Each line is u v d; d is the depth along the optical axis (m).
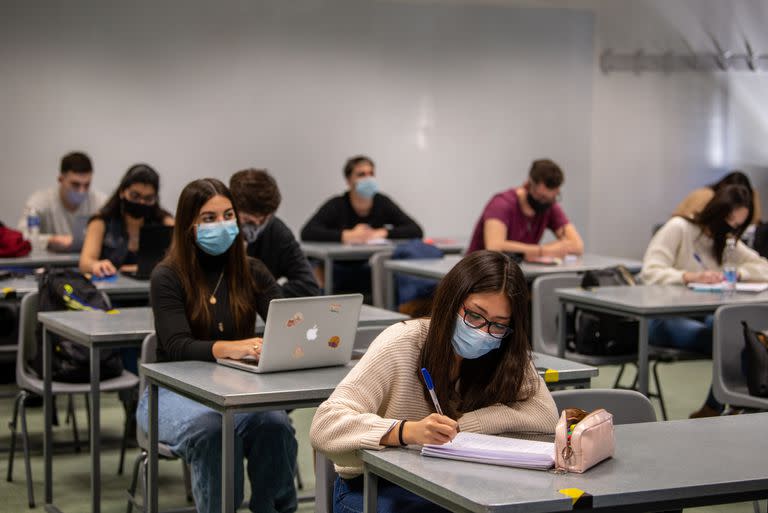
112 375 3.83
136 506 3.11
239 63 7.61
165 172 7.48
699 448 2.02
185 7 7.45
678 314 3.92
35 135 7.16
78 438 4.51
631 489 1.73
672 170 8.98
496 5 8.23
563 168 8.54
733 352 3.66
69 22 7.18
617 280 4.70
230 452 2.49
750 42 9.06
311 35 7.77
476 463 1.88
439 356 2.13
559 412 2.39
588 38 8.54
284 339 2.71
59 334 3.49
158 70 7.41
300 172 7.83
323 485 2.31
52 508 3.62
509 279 2.09
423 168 8.14
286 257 3.95
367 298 6.61
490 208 5.56
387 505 2.09
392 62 8.00
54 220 6.10
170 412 2.92
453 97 8.17
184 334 2.98
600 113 8.72
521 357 2.16
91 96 7.27
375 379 2.15
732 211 4.63
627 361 4.31
